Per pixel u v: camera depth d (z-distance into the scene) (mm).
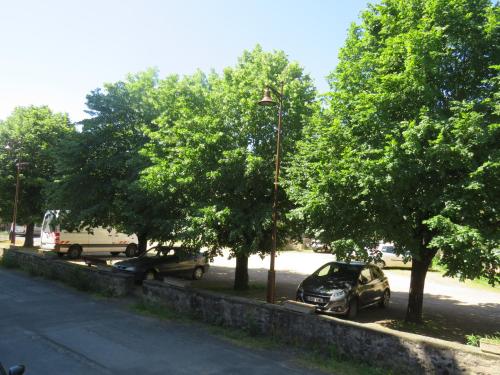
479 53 9828
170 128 14680
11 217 31656
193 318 11086
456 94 10219
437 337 11094
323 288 12766
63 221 18703
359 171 9430
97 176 18156
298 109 13797
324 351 8336
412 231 10492
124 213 15352
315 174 10945
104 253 29469
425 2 10328
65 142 18188
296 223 13688
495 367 6430
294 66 14383
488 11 9406
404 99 9914
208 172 12750
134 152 16641
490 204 8977
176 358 7938
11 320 10547
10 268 20547
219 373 7215
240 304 10039
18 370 4094
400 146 9125
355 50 11328
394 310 14641
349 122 10961
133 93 18547
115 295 14125
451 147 8562
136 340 9078
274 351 8555
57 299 13492
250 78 14367
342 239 10188
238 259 17359
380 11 11078
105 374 7008
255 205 13680
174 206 14930
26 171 30141
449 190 9328
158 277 18375
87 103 18328
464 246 8758
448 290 20812
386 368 7500
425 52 9453
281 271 24953
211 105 14508
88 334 9422
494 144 9242
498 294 20422
